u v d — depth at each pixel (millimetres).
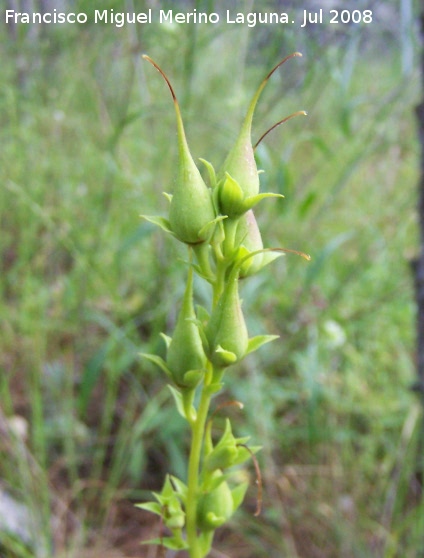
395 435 179
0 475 155
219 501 84
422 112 166
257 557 156
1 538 136
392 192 255
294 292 206
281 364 189
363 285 219
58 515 156
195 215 72
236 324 74
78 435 173
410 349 205
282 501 164
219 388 79
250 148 73
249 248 77
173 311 186
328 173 260
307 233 211
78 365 191
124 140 205
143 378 190
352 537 156
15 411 177
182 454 171
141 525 163
